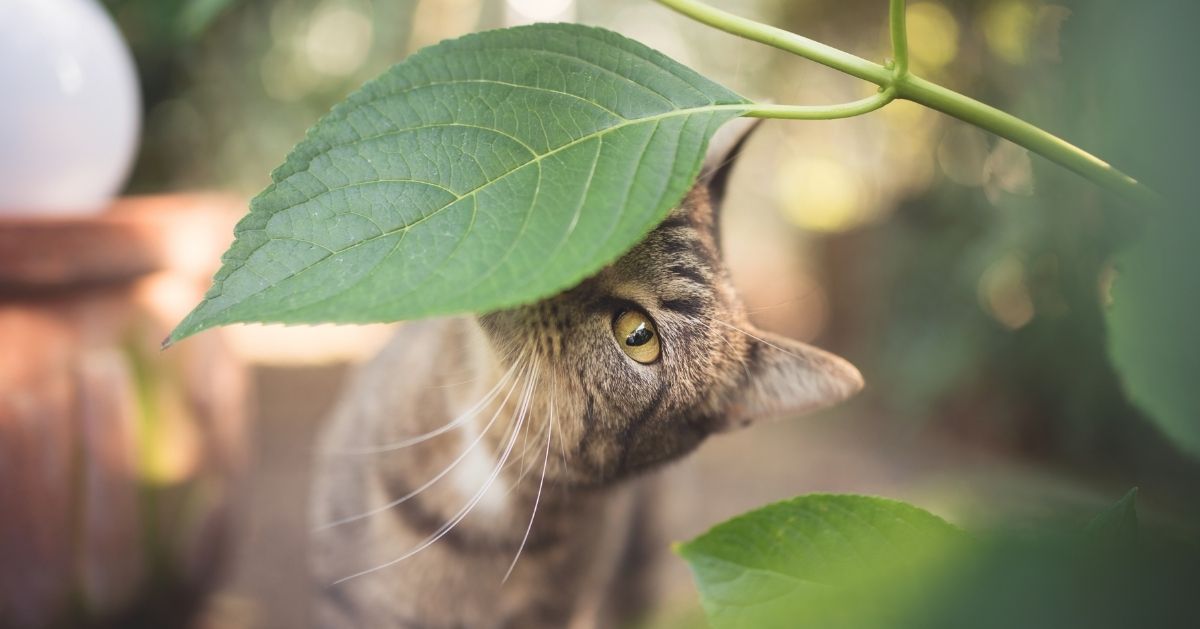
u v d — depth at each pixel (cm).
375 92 38
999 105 88
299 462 95
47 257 55
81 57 58
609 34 38
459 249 36
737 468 104
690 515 81
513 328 50
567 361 50
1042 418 99
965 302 103
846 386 53
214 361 62
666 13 147
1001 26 90
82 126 58
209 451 62
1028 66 79
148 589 60
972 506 37
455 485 57
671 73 38
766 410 56
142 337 58
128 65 61
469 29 118
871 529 33
